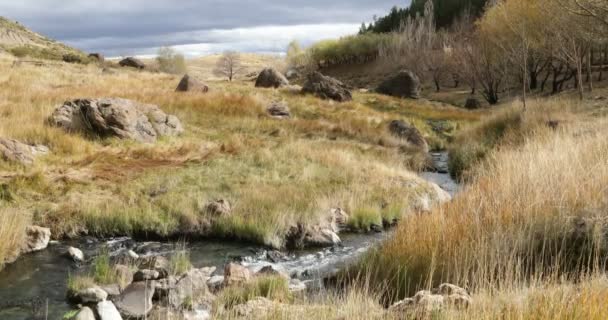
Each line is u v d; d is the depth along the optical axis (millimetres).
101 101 17125
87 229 10695
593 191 7230
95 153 14812
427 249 7102
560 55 34594
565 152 9375
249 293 6723
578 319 3732
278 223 10922
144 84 31312
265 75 38625
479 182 9664
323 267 9164
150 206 11438
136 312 6449
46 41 125438
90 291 7094
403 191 14109
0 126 15094
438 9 114188
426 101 42250
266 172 14664
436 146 25984
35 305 6980
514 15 38812
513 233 6730
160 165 14500
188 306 6508
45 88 25219
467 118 33250
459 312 4219
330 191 13383
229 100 25047
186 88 28781
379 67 90188
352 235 11508
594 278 4762
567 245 6543
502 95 50750
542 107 25297
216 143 18453
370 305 4918
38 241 9570
